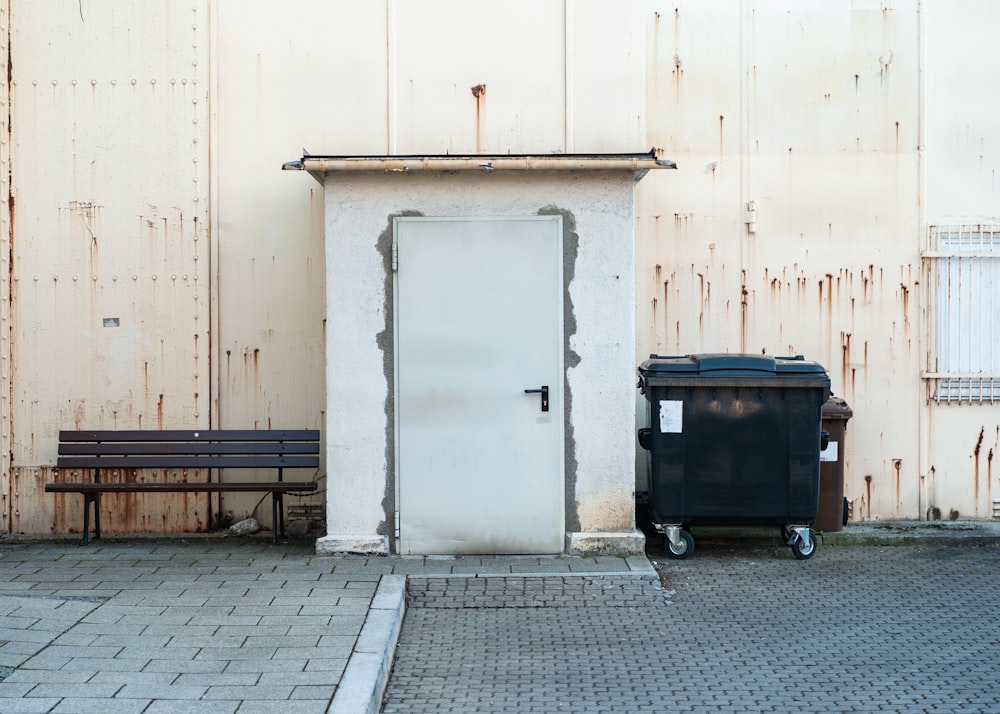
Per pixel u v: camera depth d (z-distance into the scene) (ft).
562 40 28.68
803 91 29.01
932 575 25.14
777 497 25.77
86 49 28.22
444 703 17.80
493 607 23.02
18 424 28.32
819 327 29.09
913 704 17.60
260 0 28.40
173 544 27.25
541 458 25.67
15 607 21.39
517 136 28.63
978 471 29.27
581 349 25.64
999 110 29.12
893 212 29.07
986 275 29.14
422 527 25.67
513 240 25.55
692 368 25.64
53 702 16.44
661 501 25.90
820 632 21.29
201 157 28.27
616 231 25.55
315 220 28.40
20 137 28.19
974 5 29.09
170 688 17.10
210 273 28.30
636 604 23.09
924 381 29.14
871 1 28.99
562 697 18.02
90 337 28.32
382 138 28.58
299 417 28.50
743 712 17.30
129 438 27.50
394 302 25.54
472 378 25.61
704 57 28.91
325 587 22.97
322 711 16.22
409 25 28.58
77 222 28.22
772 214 29.01
